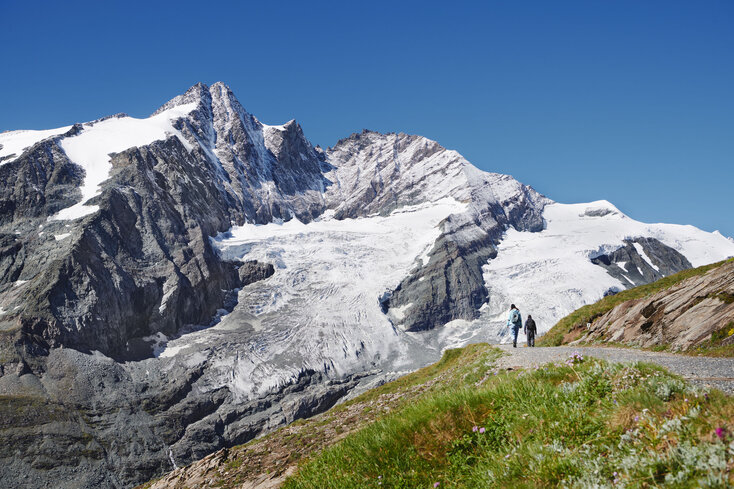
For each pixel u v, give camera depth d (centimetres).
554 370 1152
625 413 767
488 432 934
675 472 573
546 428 842
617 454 668
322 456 1149
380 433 1084
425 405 1135
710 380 1263
